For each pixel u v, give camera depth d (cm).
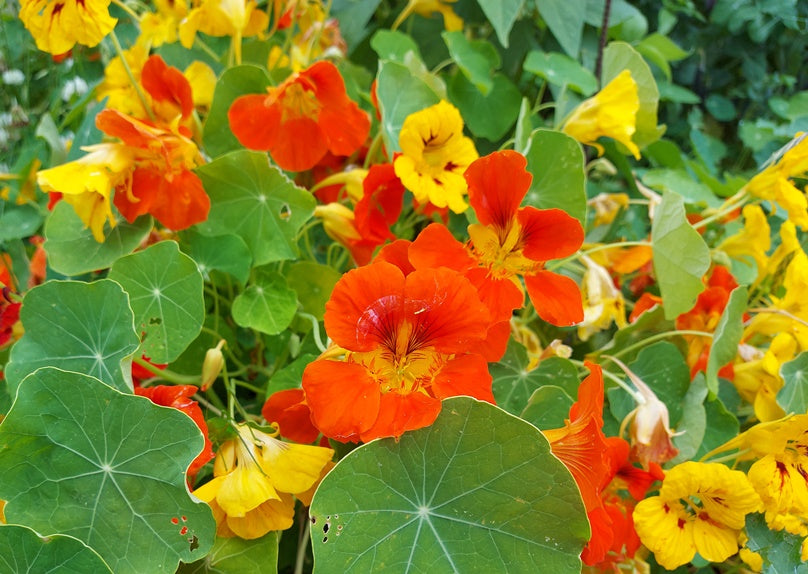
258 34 53
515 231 38
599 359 48
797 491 41
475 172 37
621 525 41
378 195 46
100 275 50
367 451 35
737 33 74
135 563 36
